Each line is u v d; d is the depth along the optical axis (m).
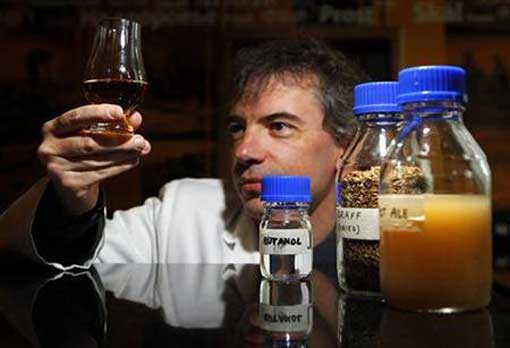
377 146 0.59
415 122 0.50
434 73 0.47
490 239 0.50
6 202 2.15
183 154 2.17
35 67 2.18
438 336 0.43
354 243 0.58
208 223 1.13
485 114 2.24
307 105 1.01
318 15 2.21
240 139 1.05
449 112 0.49
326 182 1.03
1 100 2.17
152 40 2.18
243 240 1.10
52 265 0.81
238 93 1.05
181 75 2.18
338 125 1.03
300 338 0.43
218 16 2.19
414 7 2.22
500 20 2.24
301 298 0.59
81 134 0.72
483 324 0.46
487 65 2.24
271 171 0.99
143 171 2.14
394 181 0.49
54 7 2.19
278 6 2.20
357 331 0.45
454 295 0.47
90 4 2.19
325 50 1.10
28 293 0.64
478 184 0.49
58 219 0.79
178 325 0.48
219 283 0.71
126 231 1.14
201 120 2.17
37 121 2.18
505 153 2.22
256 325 0.47
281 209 0.67
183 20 2.18
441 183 0.48
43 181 0.77
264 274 0.70
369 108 0.58
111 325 0.48
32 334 0.46
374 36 2.22
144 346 0.42
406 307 0.49
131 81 0.74
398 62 2.22
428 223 0.47
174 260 1.10
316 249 1.04
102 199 0.80
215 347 0.41
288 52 1.05
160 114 2.17
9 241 0.77
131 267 0.87
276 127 1.01
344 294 0.60
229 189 1.18
